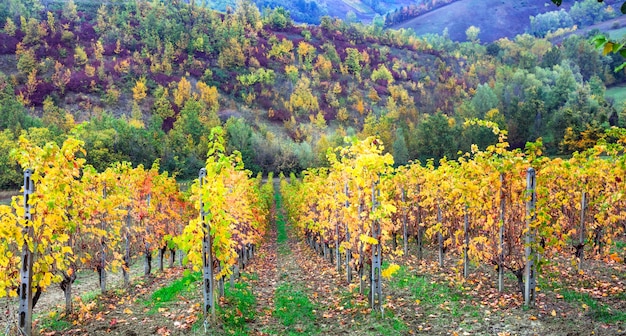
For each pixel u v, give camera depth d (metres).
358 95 117.44
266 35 147.62
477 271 12.05
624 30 137.88
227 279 11.72
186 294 10.03
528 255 8.27
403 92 114.25
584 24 180.38
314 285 12.31
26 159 6.76
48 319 8.56
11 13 113.06
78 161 7.91
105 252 10.74
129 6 134.75
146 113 92.31
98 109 85.88
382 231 8.47
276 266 16.94
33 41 106.12
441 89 117.25
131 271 15.66
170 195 14.84
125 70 104.25
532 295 8.38
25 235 6.73
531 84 86.88
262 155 71.38
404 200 15.30
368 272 10.45
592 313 7.61
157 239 13.55
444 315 8.28
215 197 7.59
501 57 139.75
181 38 123.00
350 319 8.40
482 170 9.14
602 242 11.91
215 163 7.62
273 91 114.75
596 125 49.72
